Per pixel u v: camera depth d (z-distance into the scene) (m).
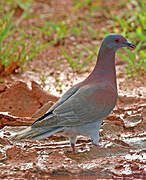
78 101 10.24
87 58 15.85
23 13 19.53
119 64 16.41
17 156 10.29
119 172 9.78
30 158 10.27
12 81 15.05
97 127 10.48
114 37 10.78
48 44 16.83
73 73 15.74
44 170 9.80
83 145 11.02
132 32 17.86
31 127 9.90
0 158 10.23
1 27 17.33
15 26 18.59
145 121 12.03
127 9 20.19
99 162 10.12
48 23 18.09
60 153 10.51
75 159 10.31
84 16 20.03
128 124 11.98
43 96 13.15
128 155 10.52
